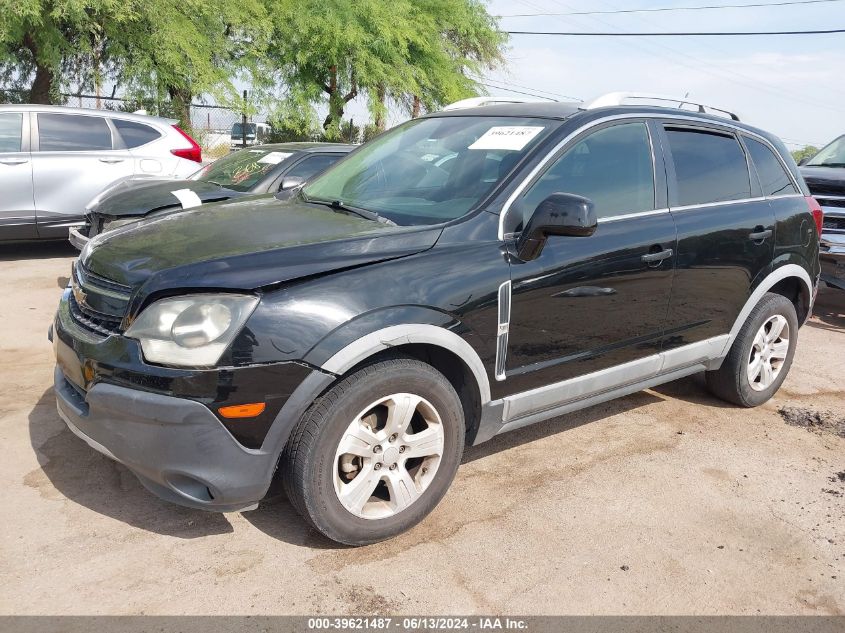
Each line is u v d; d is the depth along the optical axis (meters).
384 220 3.25
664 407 4.61
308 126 19.34
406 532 3.06
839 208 7.00
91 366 2.67
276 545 2.93
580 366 3.50
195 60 15.25
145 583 2.66
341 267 2.76
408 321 2.79
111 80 15.80
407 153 3.86
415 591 2.70
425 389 2.89
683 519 3.28
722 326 4.22
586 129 3.56
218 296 2.57
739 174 4.31
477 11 22.80
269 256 2.73
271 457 2.65
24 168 7.93
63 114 8.26
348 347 2.65
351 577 2.75
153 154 8.62
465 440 3.25
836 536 3.21
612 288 3.50
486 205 3.21
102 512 3.09
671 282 3.78
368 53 18.42
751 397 4.57
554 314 3.29
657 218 3.74
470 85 22.25
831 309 7.77
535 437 4.07
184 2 15.24
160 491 2.72
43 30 13.83
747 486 3.62
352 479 2.88
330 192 3.82
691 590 2.79
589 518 3.25
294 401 2.61
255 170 6.98
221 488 2.61
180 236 3.05
